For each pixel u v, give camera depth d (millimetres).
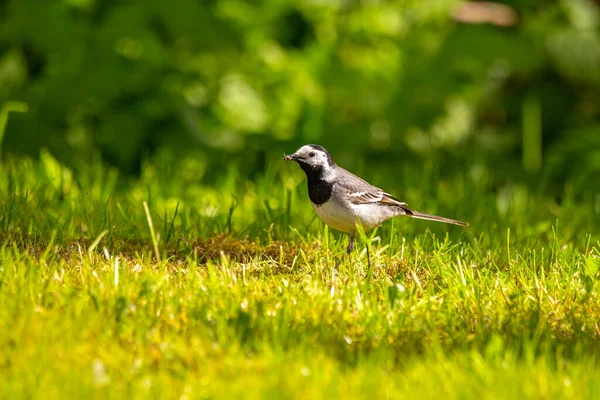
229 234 11562
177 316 8234
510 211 13266
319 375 7094
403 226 12312
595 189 17156
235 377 7188
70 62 17359
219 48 17906
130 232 11508
